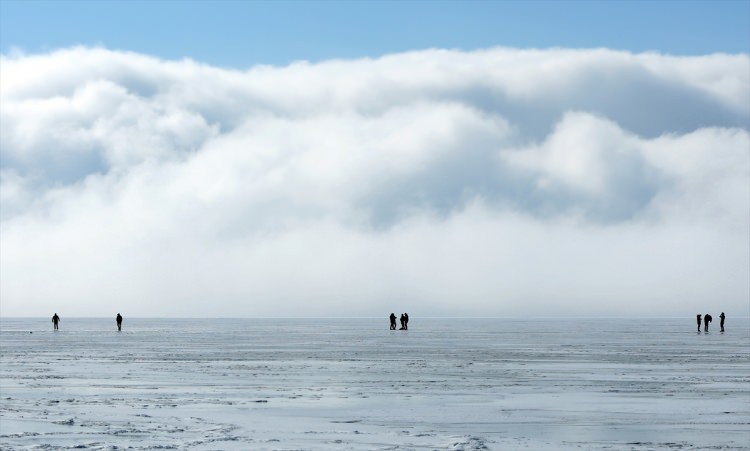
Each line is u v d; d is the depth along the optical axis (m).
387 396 27.98
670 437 20.14
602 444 19.28
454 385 31.30
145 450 18.39
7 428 21.28
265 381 32.81
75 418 22.98
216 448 18.67
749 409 24.70
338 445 19.06
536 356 46.94
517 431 21.03
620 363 41.50
